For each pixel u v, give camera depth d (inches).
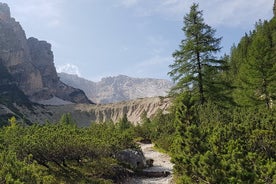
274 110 1062.4
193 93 1437.0
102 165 1076.5
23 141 930.1
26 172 601.9
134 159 1227.2
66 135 1021.8
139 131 2413.9
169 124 1963.6
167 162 1392.7
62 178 908.6
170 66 1483.8
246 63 1844.2
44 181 657.6
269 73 1566.2
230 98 1449.3
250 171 613.3
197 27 1448.1
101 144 1067.3
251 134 794.8
